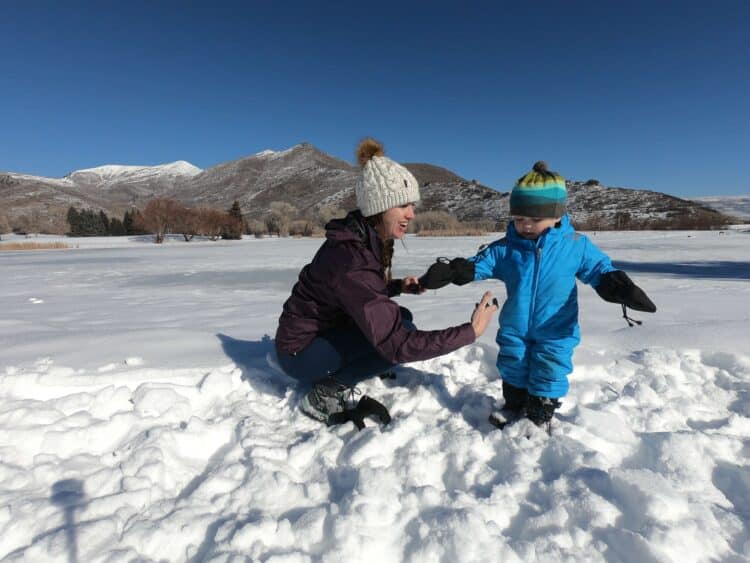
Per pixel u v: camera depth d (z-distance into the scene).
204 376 2.45
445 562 1.26
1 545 1.31
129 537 1.32
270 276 8.89
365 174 1.97
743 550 1.26
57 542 1.28
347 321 2.12
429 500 1.49
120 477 1.61
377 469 1.63
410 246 19.75
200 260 13.87
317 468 1.70
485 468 1.68
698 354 2.66
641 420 2.01
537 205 1.87
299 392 2.26
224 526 1.36
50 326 3.93
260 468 1.64
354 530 1.32
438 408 2.17
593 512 1.39
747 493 1.54
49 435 1.81
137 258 15.28
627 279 1.80
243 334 3.38
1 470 1.61
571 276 1.95
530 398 1.93
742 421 1.95
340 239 1.92
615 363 2.54
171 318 4.35
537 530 1.38
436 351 1.81
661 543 1.25
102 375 2.37
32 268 11.78
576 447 1.72
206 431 1.89
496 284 6.58
